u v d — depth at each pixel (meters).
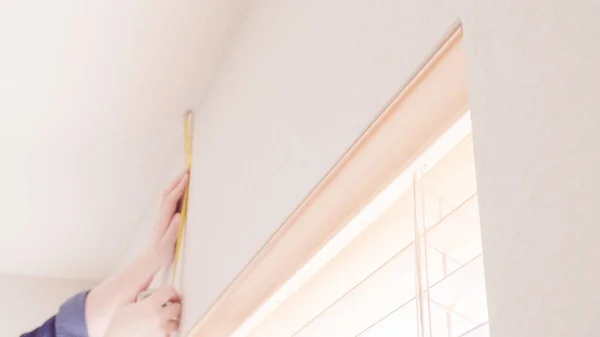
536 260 0.39
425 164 0.65
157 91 1.35
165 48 1.25
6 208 1.71
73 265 2.03
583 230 0.37
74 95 1.37
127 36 1.23
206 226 1.11
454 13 0.53
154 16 1.19
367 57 0.66
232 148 1.06
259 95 0.98
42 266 2.04
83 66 1.29
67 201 1.70
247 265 0.88
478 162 0.46
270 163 0.87
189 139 1.37
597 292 0.35
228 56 1.22
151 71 1.31
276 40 0.95
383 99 0.61
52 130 1.46
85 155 1.54
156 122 1.44
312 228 0.78
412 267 0.69
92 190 1.66
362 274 0.80
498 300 0.42
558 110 0.40
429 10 0.57
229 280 0.93
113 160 1.56
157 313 1.15
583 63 0.39
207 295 1.02
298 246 0.81
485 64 0.48
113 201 1.70
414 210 0.65
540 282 0.39
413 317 0.67
